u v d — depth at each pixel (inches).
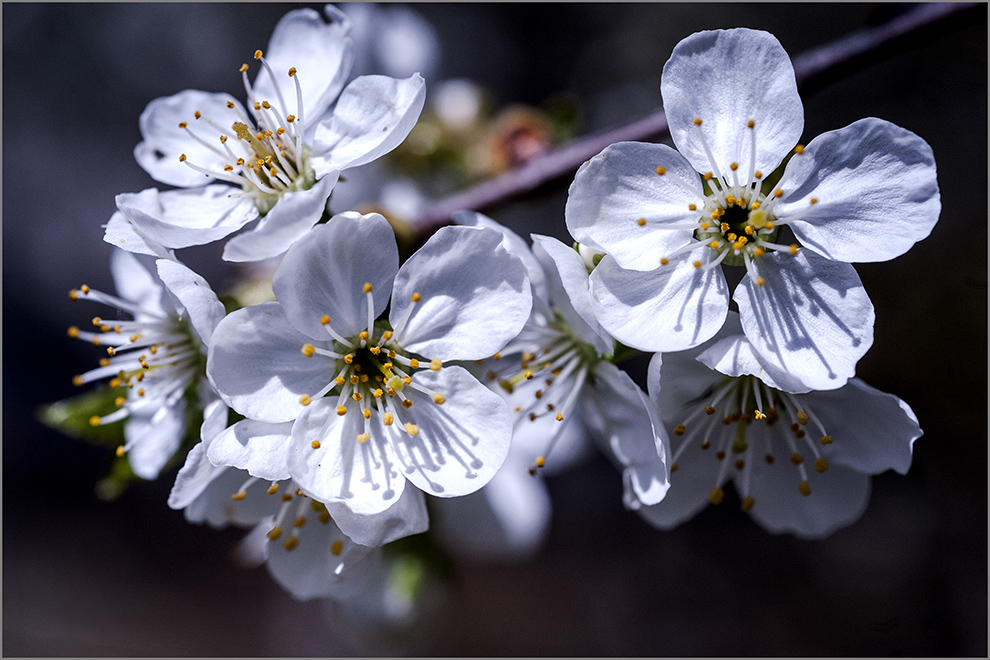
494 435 7.4
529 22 16.3
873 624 14.3
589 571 15.8
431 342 7.5
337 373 7.5
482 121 9.8
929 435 13.6
